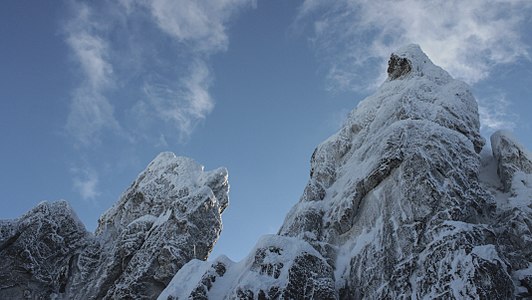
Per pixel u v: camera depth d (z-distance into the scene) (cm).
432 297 2570
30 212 4722
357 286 3047
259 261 3019
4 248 4438
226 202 5472
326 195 4009
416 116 3962
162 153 6006
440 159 3344
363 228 3400
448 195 3127
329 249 3400
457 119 3919
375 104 4547
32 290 4369
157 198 5394
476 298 2416
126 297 4238
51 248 4603
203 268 3359
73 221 4881
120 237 4906
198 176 5644
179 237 4566
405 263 2850
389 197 3359
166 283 4325
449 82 4559
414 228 3038
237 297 2716
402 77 4784
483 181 3838
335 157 4400
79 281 4581
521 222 3266
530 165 3669
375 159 3681
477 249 2620
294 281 2820
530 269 2980
